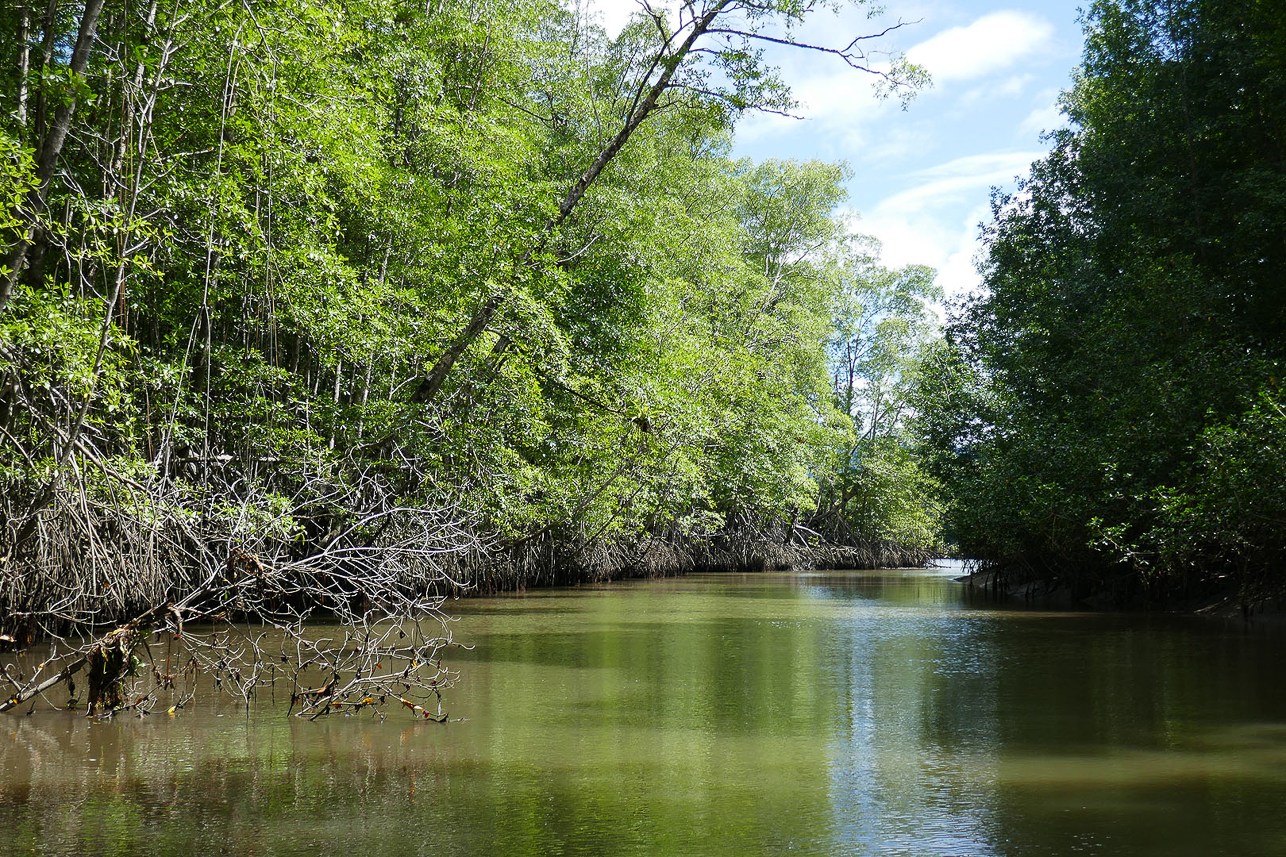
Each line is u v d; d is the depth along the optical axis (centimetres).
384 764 708
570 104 2697
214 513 1403
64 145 1395
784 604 2298
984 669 1201
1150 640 1486
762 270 4197
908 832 552
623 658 1303
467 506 1867
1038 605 2270
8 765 693
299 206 1670
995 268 2836
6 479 1134
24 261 1080
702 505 4097
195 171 1444
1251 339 2055
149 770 682
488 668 1205
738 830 556
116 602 1240
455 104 2259
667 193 3047
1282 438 1461
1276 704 949
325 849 518
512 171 2061
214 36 1336
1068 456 2030
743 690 1048
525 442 2073
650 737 809
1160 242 2198
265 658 1218
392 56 1897
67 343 1085
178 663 1145
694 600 2416
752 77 1788
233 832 546
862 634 1609
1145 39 2386
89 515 1208
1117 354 2088
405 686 1026
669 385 2328
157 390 1459
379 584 1364
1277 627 1634
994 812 593
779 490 3881
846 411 5328
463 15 2220
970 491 2438
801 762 726
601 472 2366
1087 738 806
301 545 1675
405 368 1927
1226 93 2222
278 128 1469
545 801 616
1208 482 1578
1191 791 640
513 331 1797
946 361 2825
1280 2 2052
